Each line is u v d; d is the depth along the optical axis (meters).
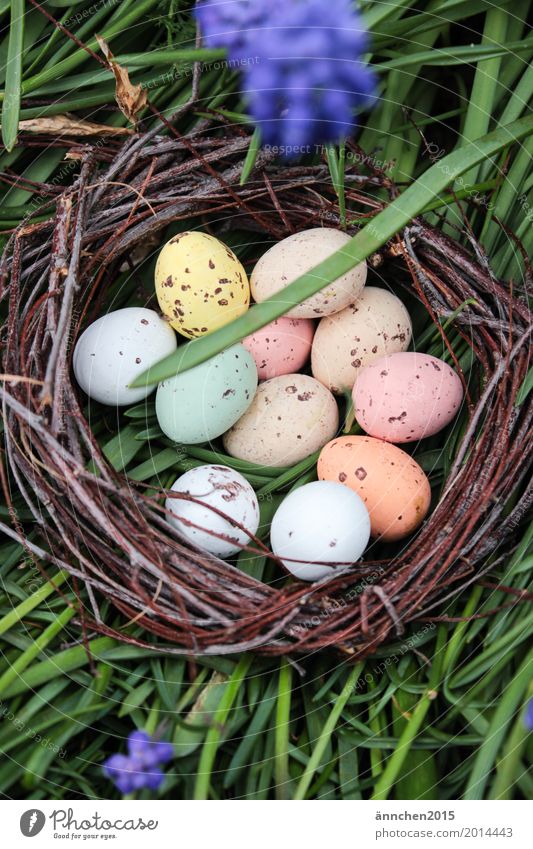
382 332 0.39
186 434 0.38
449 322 0.39
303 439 0.39
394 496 0.38
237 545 0.36
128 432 0.39
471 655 0.37
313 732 0.36
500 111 0.43
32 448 0.37
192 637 0.35
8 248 0.38
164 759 0.35
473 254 0.41
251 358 0.39
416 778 0.35
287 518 0.37
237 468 0.39
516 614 0.37
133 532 0.35
